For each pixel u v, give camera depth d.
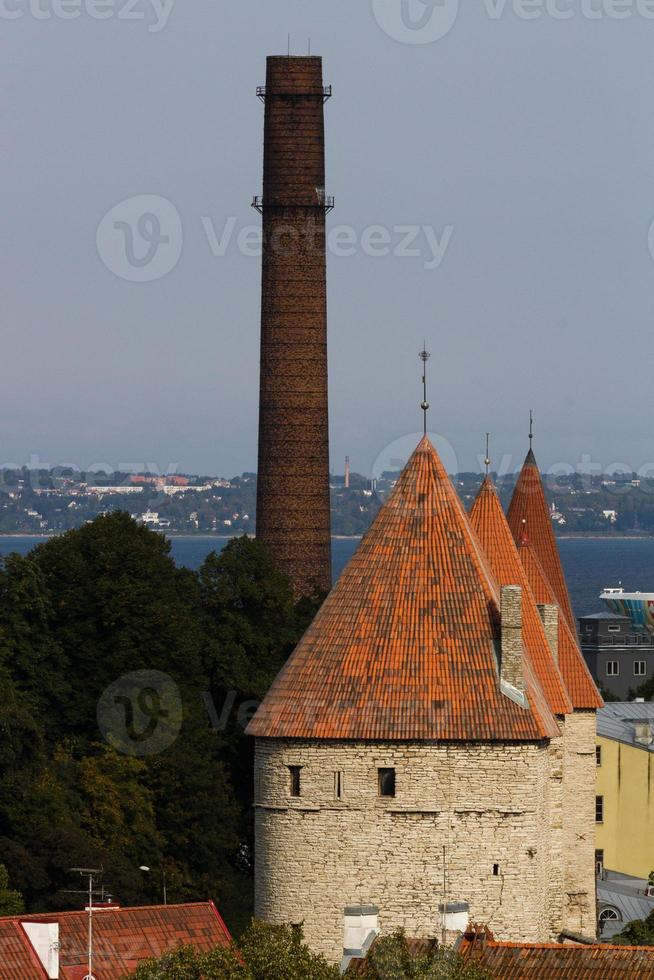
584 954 166.38
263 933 176.75
